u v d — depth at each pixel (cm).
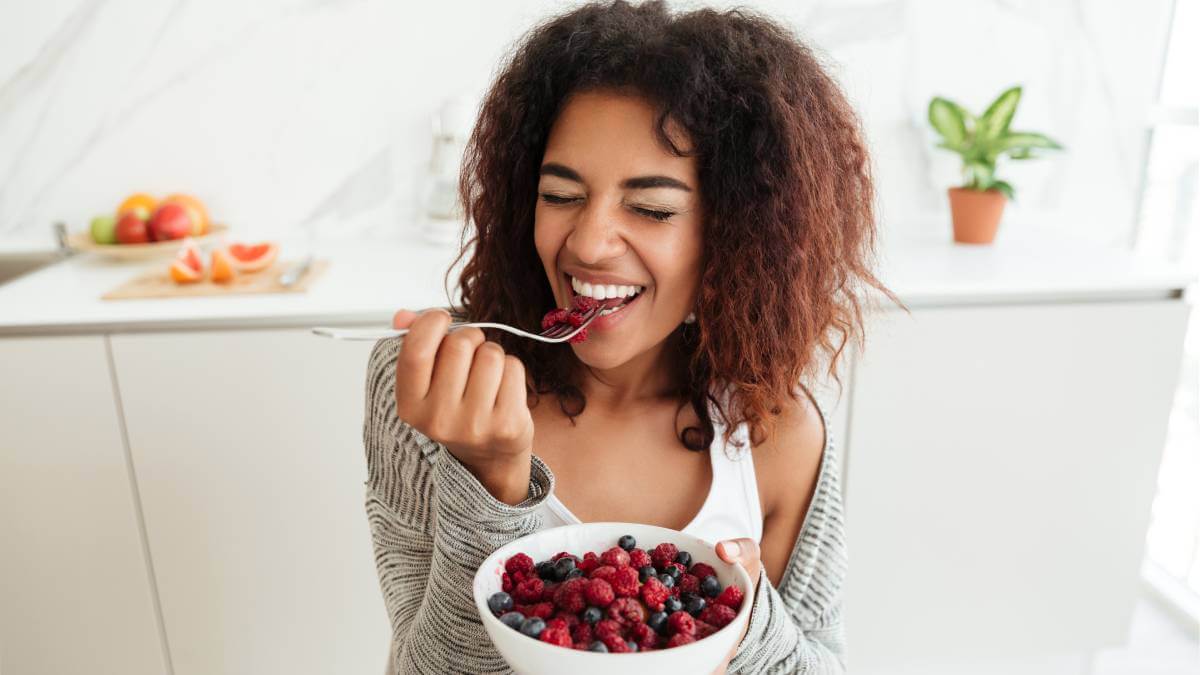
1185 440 217
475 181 91
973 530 182
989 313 167
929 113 197
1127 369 175
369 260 185
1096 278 169
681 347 88
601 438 88
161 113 191
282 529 163
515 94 79
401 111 197
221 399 154
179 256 167
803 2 197
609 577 59
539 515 67
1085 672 201
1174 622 218
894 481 175
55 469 154
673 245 74
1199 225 214
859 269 94
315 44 191
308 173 199
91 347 149
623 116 71
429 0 190
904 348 166
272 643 171
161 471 157
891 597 185
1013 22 208
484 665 67
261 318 153
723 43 75
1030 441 177
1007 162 217
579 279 76
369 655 174
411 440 78
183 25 186
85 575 161
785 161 77
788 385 87
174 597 165
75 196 194
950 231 213
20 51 182
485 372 56
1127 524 187
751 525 87
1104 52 212
